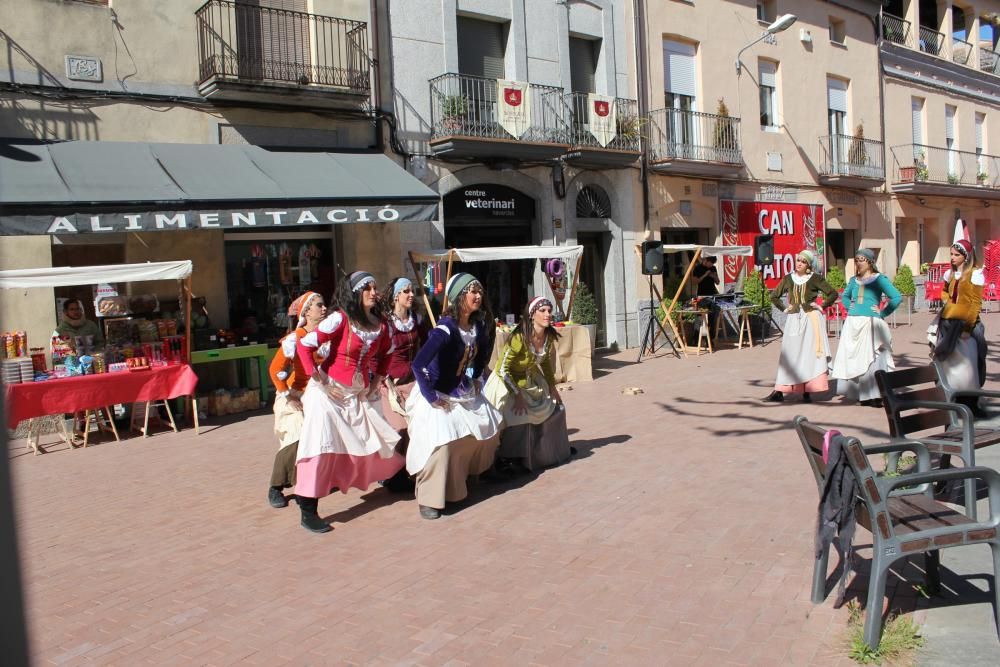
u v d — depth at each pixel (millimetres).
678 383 11898
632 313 17250
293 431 6156
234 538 5621
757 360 14258
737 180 19469
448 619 4102
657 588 4336
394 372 6203
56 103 10492
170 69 11336
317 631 4055
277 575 4867
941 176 26594
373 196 10945
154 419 10281
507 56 15328
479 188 14797
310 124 12609
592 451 7625
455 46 14336
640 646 3689
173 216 9523
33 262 10133
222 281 11727
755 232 19938
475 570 4754
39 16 10344
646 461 7109
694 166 17875
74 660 3867
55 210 8805
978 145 29203
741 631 3775
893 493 4859
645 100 17547
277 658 3785
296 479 5766
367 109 13141
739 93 19719
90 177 9570
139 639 4070
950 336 7656
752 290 17250
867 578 4301
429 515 5781
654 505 5805
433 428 5746
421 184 11766
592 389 11734
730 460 6988
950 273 7746
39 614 4445
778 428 8227
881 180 23406
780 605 4031
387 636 3949
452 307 5840
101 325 10773
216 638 4039
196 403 10516
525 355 6633
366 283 5727
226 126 11836
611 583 4441
